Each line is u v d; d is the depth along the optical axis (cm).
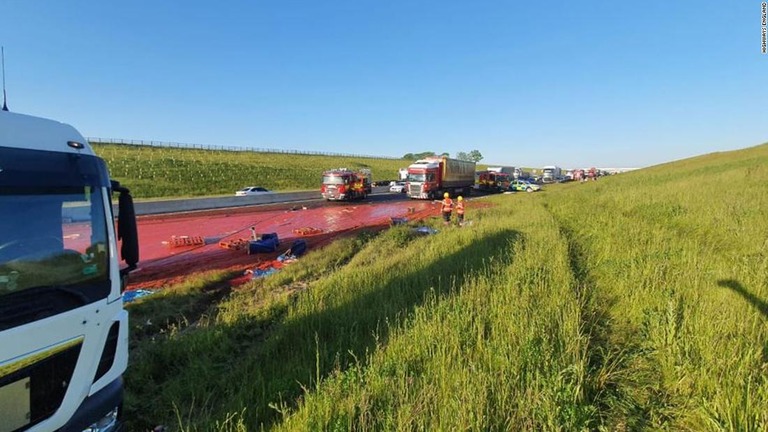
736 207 1104
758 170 2236
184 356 564
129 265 378
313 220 2362
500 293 629
